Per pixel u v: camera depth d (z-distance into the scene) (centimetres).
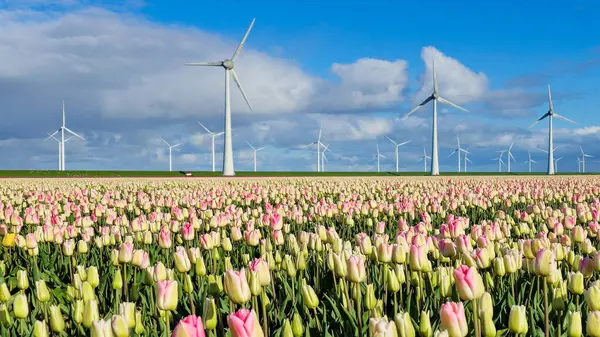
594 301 546
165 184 4472
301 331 545
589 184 3494
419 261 707
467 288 521
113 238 1190
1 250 1328
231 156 9456
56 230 1211
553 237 1002
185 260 731
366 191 2883
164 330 649
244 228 1622
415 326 597
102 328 449
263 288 613
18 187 3822
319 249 924
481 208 2131
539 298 743
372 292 618
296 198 2609
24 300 634
